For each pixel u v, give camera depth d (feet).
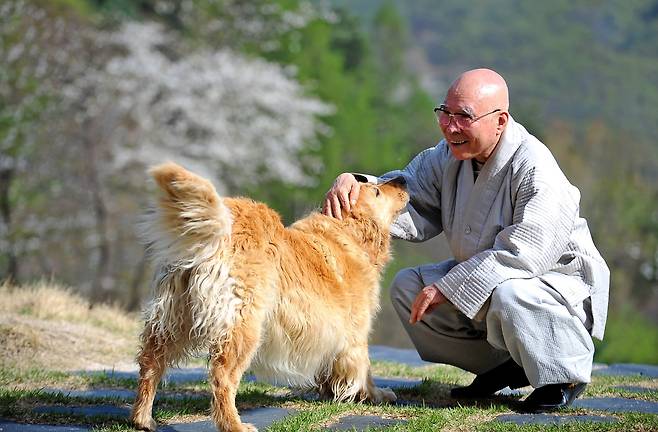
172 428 17.25
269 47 109.60
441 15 393.70
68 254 78.48
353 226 19.97
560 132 190.70
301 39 134.62
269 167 91.91
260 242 17.07
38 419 17.57
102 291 76.18
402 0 411.95
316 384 20.21
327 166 121.39
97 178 77.97
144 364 16.85
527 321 17.99
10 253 73.72
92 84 80.23
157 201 16.07
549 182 18.53
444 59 360.48
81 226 77.97
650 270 139.13
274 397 20.61
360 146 139.74
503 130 19.22
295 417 17.75
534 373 18.06
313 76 135.03
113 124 79.87
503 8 391.24
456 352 20.77
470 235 19.70
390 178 21.40
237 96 89.15
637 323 134.62
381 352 31.76
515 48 358.64
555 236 18.28
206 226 16.02
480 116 18.71
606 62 337.11
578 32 364.99
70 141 77.82
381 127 178.70
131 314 36.04
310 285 18.03
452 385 23.26
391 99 203.51
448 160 20.36
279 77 94.32
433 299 18.61
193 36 98.68
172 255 16.29
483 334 20.40
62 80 79.10
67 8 85.30
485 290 18.20
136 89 82.33
